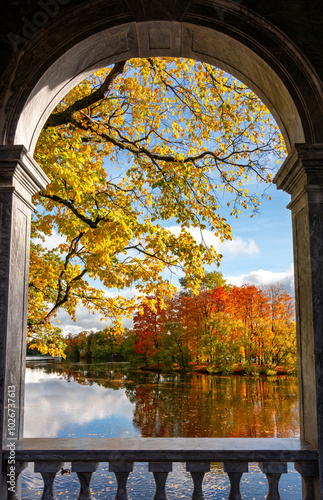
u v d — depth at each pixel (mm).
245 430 13102
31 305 9258
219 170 7867
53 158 5797
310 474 3062
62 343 9219
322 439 3025
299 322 3539
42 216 7852
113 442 3291
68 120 6445
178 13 3406
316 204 3256
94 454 3027
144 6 3389
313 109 3352
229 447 3119
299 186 3457
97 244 7004
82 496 3031
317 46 3373
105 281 8023
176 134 8297
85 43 3445
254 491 7246
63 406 16875
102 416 14859
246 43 3398
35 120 3674
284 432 12859
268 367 32906
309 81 3369
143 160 8078
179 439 3416
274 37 3385
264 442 3305
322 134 3324
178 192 7906
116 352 66000
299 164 3295
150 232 7688
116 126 8328
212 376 31734
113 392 21688
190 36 3639
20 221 3443
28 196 3629
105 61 3932
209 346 34094
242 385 25375
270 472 3051
